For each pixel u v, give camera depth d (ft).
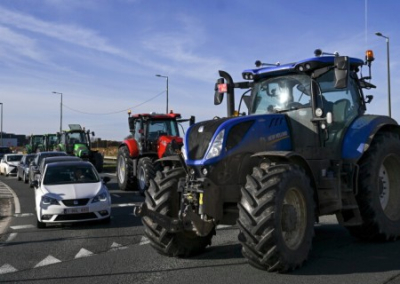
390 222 24.16
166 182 21.70
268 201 18.17
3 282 19.35
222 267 20.31
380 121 24.54
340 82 20.75
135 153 54.39
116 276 19.65
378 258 21.03
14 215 40.14
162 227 20.97
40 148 129.49
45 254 24.54
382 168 25.16
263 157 20.67
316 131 22.21
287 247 18.60
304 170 20.11
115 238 28.50
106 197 34.45
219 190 19.98
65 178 37.09
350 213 22.90
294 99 23.17
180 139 49.47
